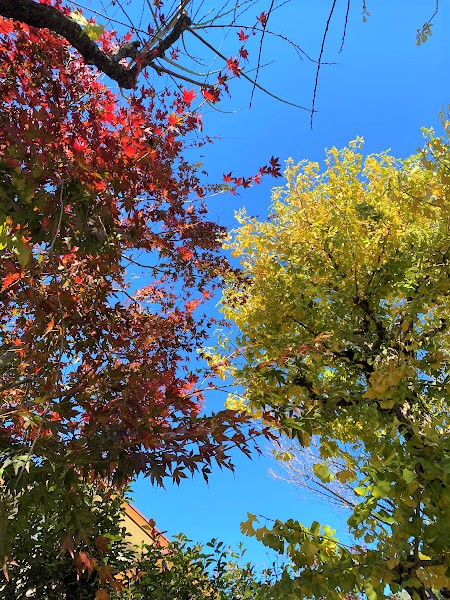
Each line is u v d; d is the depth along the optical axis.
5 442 2.42
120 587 2.54
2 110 2.85
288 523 2.84
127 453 2.42
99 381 3.12
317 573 2.64
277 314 5.98
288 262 6.50
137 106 2.65
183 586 5.21
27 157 2.20
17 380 3.28
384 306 6.54
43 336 3.09
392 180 5.91
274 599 2.68
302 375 5.25
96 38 2.54
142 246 3.31
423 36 2.05
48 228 2.32
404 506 2.61
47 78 2.86
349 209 5.89
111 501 5.07
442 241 5.12
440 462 2.58
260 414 5.26
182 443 2.53
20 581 4.45
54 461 2.35
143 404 3.01
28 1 2.33
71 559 4.45
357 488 2.93
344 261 5.98
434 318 5.80
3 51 3.06
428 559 2.70
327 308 6.01
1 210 2.11
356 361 5.80
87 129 2.87
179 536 5.84
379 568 2.57
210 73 2.61
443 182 3.77
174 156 2.85
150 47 2.60
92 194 2.45
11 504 2.38
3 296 3.52
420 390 5.06
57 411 2.60
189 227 3.72
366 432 5.23
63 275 3.21
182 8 2.45
